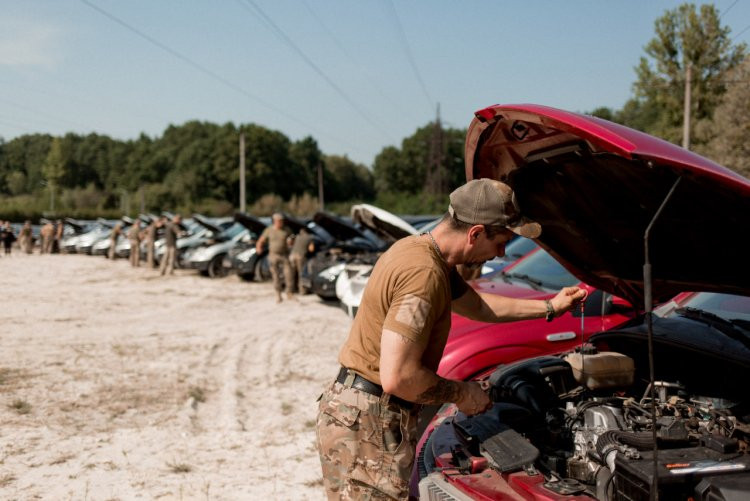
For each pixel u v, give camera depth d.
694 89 33.28
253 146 110.69
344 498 2.32
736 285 3.02
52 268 22.73
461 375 4.83
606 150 2.34
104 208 117.25
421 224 15.02
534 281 5.80
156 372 7.76
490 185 2.31
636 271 3.38
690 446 2.54
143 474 4.66
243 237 19.22
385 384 2.19
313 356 8.77
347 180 133.50
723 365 3.05
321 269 13.93
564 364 3.33
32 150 167.75
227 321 11.72
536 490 2.43
